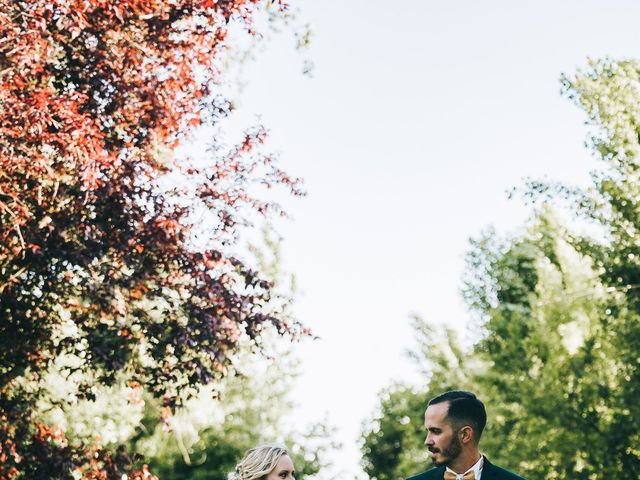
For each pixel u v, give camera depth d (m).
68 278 10.05
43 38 9.73
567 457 22.98
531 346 24.59
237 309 10.34
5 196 9.39
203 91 11.09
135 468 10.90
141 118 10.23
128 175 9.95
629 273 22.66
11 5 9.28
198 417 21.05
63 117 9.06
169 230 10.02
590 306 24.08
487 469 5.97
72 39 10.04
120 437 16.72
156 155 10.62
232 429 31.69
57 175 9.20
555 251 25.81
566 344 24.17
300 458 33.00
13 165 8.90
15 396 10.40
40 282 10.14
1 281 9.74
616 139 22.45
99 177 9.35
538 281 26.30
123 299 9.82
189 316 10.20
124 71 10.10
